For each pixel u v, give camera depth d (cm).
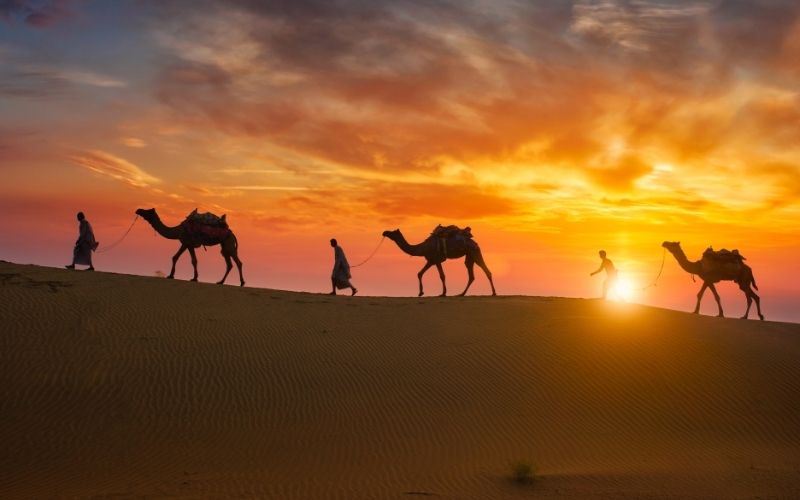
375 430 1964
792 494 1552
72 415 1975
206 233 3172
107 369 2197
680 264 3331
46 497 1499
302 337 2530
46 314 2478
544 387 2222
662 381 2269
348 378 2252
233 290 3044
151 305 2666
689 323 2820
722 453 1872
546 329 2638
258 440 1897
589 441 1938
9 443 1823
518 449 1873
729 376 2312
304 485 1592
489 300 3152
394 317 2794
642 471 1716
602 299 3256
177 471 1695
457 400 2141
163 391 2120
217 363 2294
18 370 2142
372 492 1548
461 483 1614
